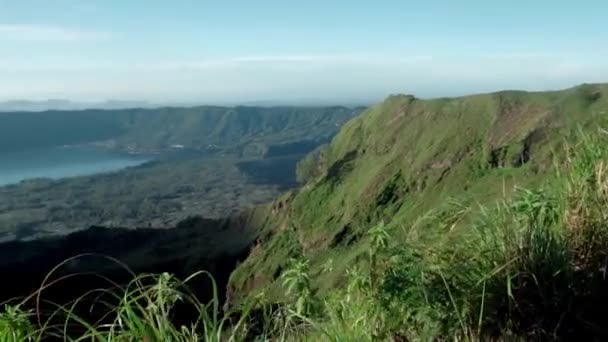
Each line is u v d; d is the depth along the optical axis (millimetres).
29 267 91562
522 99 110750
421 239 4570
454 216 4727
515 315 3887
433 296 3871
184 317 3252
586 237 4434
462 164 99688
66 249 103688
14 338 2758
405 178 104625
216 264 99438
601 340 3770
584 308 3941
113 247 104875
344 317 3986
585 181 4812
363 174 113188
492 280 3955
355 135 131750
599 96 103125
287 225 106688
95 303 3123
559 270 3932
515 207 4570
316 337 3885
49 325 2928
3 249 99750
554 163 5441
